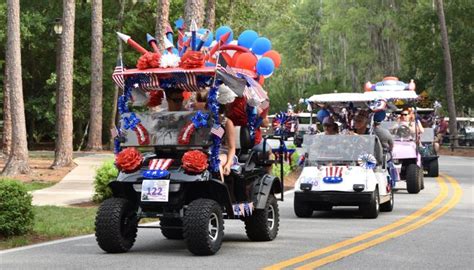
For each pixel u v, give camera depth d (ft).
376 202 64.80
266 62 50.21
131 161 45.19
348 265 40.98
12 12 106.01
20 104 107.14
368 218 64.80
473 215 66.44
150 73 46.09
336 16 291.17
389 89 100.58
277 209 52.39
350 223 61.46
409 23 249.34
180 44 49.80
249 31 52.39
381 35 264.93
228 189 46.14
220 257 43.88
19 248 47.98
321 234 54.49
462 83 242.78
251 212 48.67
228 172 45.75
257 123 49.83
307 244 49.26
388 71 262.47
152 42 50.55
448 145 220.23
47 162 130.41
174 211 45.16
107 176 74.23
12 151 107.24
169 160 45.21
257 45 52.11
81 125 202.08
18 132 106.73
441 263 41.75
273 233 51.49
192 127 45.32
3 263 42.09
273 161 51.08
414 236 53.01
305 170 66.23
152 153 48.49
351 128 76.07
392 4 258.16
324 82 299.38
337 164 67.00
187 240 43.83
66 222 60.08
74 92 195.72
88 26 190.80
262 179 50.60
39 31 179.63
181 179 44.27
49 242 50.75
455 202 77.87
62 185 94.12
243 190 47.67
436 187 96.53
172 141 45.57
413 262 42.06
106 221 44.93
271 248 47.57
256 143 50.88
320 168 65.98
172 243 50.85
